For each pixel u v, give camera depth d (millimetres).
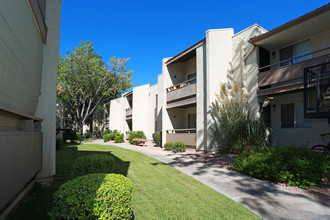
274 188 4301
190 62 14375
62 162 6801
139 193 3830
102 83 24219
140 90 21281
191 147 11680
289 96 9250
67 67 22594
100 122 32500
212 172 5832
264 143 8078
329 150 6758
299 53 9031
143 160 7805
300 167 4414
